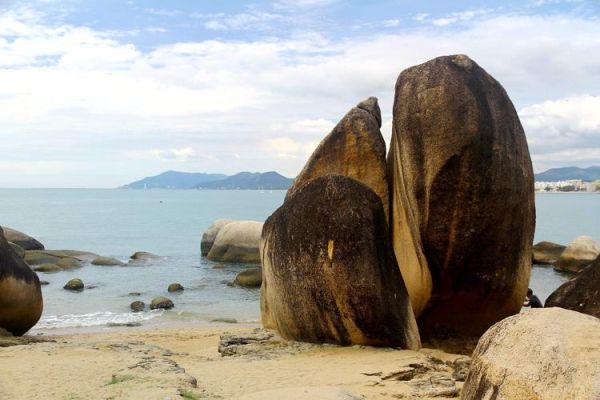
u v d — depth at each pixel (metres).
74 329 16.34
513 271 10.05
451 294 10.30
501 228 9.74
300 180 11.80
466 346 10.52
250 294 22.34
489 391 4.23
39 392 7.33
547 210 87.75
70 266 28.45
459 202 9.62
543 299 21.52
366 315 9.80
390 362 8.75
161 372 8.19
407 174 9.94
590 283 9.70
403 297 10.11
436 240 9.80
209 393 7.33
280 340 11.04
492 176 9.55
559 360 3.91
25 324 13.57
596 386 3.62
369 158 11.38
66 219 69.06
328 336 10.33
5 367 8.57
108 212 84.94
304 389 6.65
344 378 8.01
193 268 29.25
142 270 28.38
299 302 10.39
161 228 56.84
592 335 4.03
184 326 16.94
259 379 8.12
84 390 7.36
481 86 9.80
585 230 52.00
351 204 10.12
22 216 74.12
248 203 115.19
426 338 10.78
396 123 10.18
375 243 10.00
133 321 17.59
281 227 10.77
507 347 4.34
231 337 11.43
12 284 12.61
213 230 34.78
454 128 9.52
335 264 9.91
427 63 10.16
